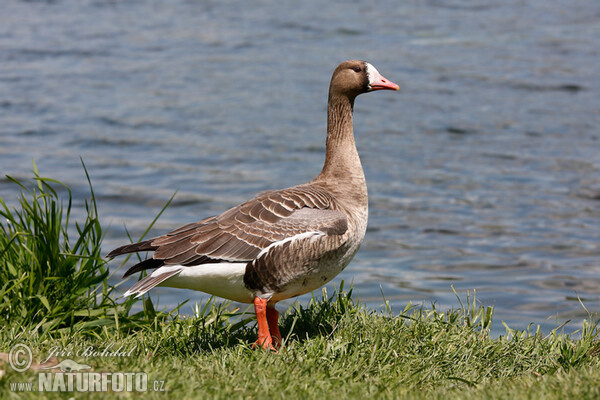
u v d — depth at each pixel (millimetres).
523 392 6570
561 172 20906
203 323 8734
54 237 8867
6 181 19391
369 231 16797
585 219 17312
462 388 7012
